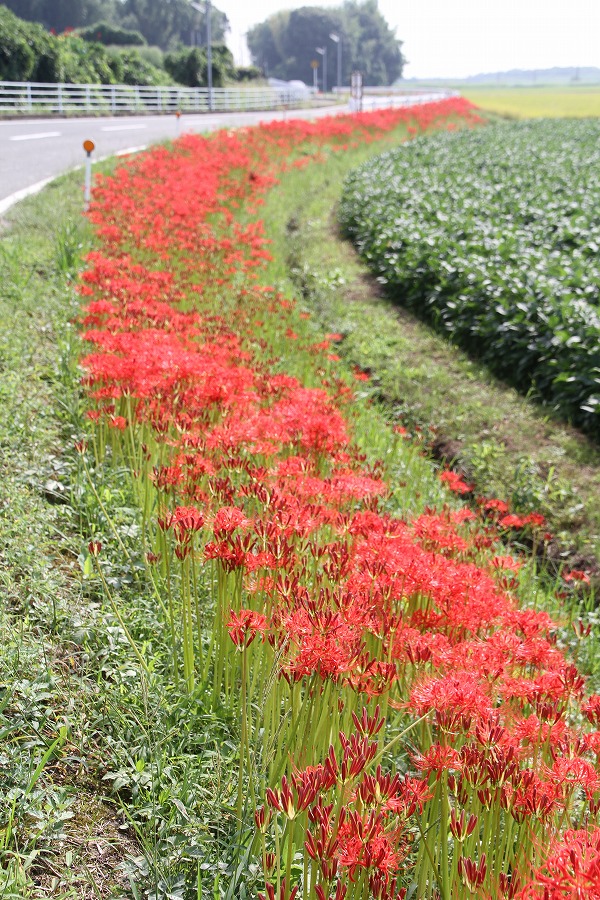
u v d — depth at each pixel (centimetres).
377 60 14288
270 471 406
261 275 1200
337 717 289
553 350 941
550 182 2208
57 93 3142
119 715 324
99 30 7231
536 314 1019
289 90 6000
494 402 916
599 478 752
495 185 2119
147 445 491
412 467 700
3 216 1162
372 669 272
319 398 544
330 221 1920
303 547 366
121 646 373
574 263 1233
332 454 470
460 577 332
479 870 213
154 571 416
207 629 402
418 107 4419
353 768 221
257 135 2477
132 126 2973
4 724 307
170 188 1329
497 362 1021
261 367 648
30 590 386
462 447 805
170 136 2614
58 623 377
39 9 9375
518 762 243
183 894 267
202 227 1148
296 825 271
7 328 719
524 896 200
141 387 490
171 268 962
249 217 1560
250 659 362
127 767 310
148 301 718
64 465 534
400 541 356
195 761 318
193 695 349
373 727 240
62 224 1114
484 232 1469
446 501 665
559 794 236
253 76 7544
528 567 580
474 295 1116
